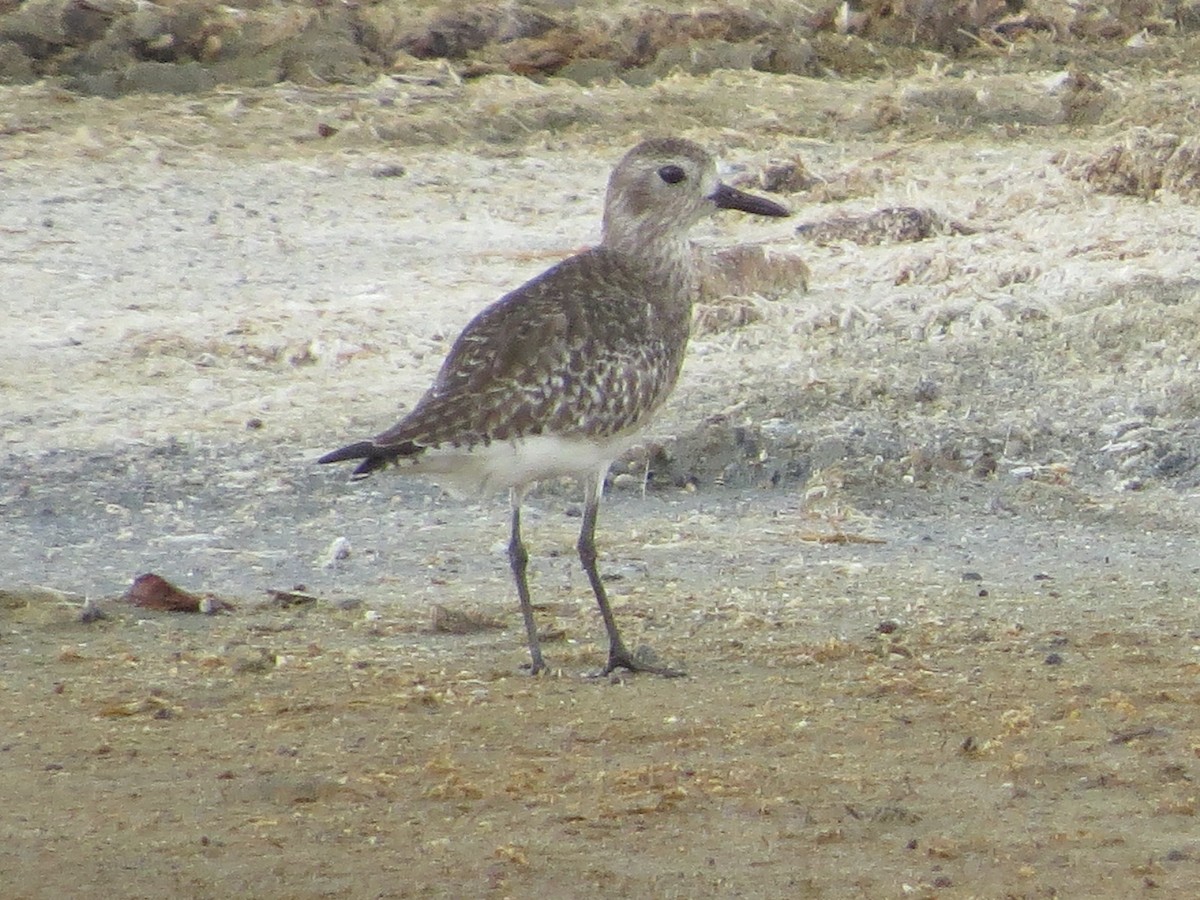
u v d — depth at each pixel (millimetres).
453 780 8930
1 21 28891
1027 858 8125
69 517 13695
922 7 33000
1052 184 24031
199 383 16562
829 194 24297
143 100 27672
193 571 12750
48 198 22547
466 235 21984
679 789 8828
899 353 17562
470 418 10461
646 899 7645
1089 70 32594
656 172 11547
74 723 9688
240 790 8773
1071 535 14055
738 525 14078
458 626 11625
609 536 13703
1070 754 9398
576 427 10711
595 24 31156
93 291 19281
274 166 24672
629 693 10367
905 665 10922
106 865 7887
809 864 8023
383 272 20312
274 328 18047
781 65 31594
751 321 18484
